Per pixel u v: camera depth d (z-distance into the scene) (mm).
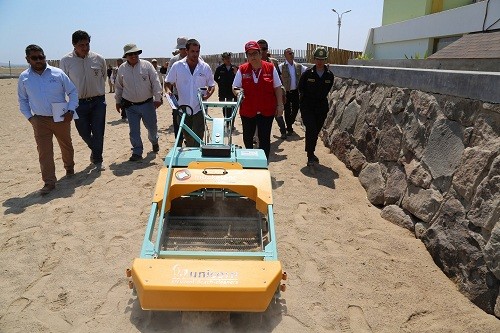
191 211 4051
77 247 3984
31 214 4746
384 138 5230
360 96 6352
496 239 3025
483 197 3271
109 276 3498
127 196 5270
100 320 2953
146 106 6715
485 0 8828
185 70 5910
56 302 3168
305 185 5684
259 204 3418
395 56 13195
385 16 14820
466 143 3676
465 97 3756
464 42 8688
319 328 2914
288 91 8266
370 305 3172
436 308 3137
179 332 2811
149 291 2484
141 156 6852
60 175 6184
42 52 5082
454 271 3455
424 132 4371
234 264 2666
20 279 3469
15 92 20422
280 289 2832
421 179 4238
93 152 6316
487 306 3057
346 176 6031
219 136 4309
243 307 2545
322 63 6023
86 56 5906
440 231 3740
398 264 3709
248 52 5359
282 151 7461
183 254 2904
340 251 3951
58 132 5457
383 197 4938
